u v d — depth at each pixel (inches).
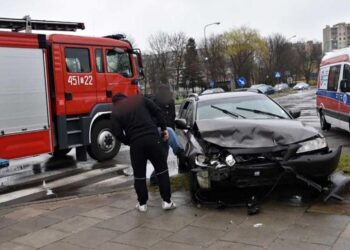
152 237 211.6
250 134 252.8
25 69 387.9
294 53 4227.4
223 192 269.0
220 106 320.2
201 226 221.6
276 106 319.6
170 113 353.1
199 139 267.0
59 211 265.1
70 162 464.1
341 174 273.4
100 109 451.2
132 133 248.1
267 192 265.7
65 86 423.2
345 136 534.6
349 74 482.9
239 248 191.0
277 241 195.2
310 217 221.3
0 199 323.6
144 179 251.4
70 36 430.3
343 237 193.8
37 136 398.6
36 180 382.6
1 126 371.2
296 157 238.2
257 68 3686.0
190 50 3176.7
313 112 960.3
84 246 207.0
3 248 211.6
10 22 434.3
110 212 255.6
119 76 473.7
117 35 491.5
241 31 3486.7
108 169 415.5
